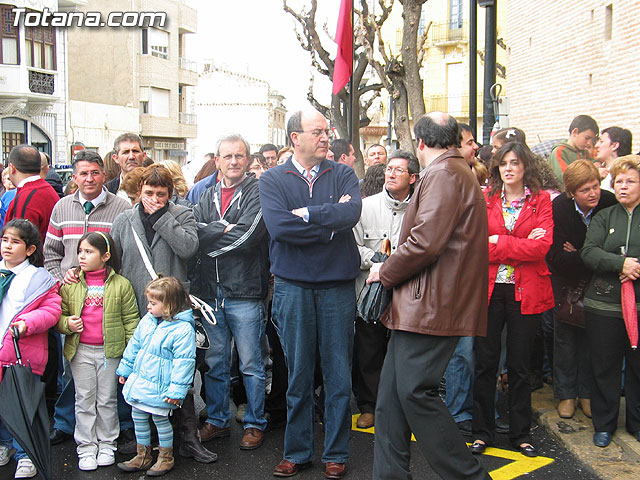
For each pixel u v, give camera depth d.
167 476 4.32
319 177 4.38
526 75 12.37
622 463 4.36
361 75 12.52
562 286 4.99
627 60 8.89
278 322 4.36
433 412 3.66
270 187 4.30
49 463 4.13
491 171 4.68
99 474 4.35
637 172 4.48
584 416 5.11
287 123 4.37
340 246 4.30
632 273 4.40
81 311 4.49
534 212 4.51
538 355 5.72
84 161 4.88
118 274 4.62
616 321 4.53
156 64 40.47
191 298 4.72
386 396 3.80
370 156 6.38
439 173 3.64
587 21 10.02
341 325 4.30
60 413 4.76
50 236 4.99
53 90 29.58
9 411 4.08
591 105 9.98
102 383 4.52
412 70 9.94
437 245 3.54
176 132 42.88
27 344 4.31
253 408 4.75
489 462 4.45
